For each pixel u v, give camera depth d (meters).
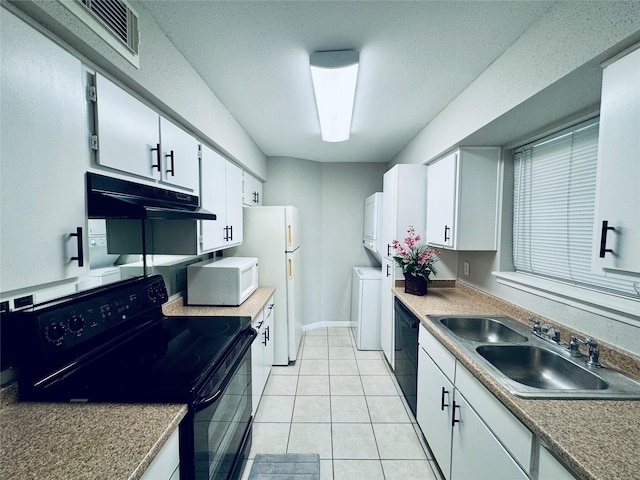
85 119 0.94
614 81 0.92
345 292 4.13
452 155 2.12
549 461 0.81
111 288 1.34
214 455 1.15
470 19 1.26
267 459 1.74
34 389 0.93
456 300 2.27
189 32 1.35
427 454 1.78
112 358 1.20
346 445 1.85
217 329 1.58
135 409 0.90
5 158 0.69
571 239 1.59
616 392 0.98
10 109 0.70
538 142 1.82
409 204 2.64
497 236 2.09
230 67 1.65
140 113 1.22
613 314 1.21
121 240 1.49
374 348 3.32
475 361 1.21
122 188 1.12
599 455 0.72
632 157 0.85
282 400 2.34
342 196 4.06
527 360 1.39
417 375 1.97
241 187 2.60
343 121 2.32
